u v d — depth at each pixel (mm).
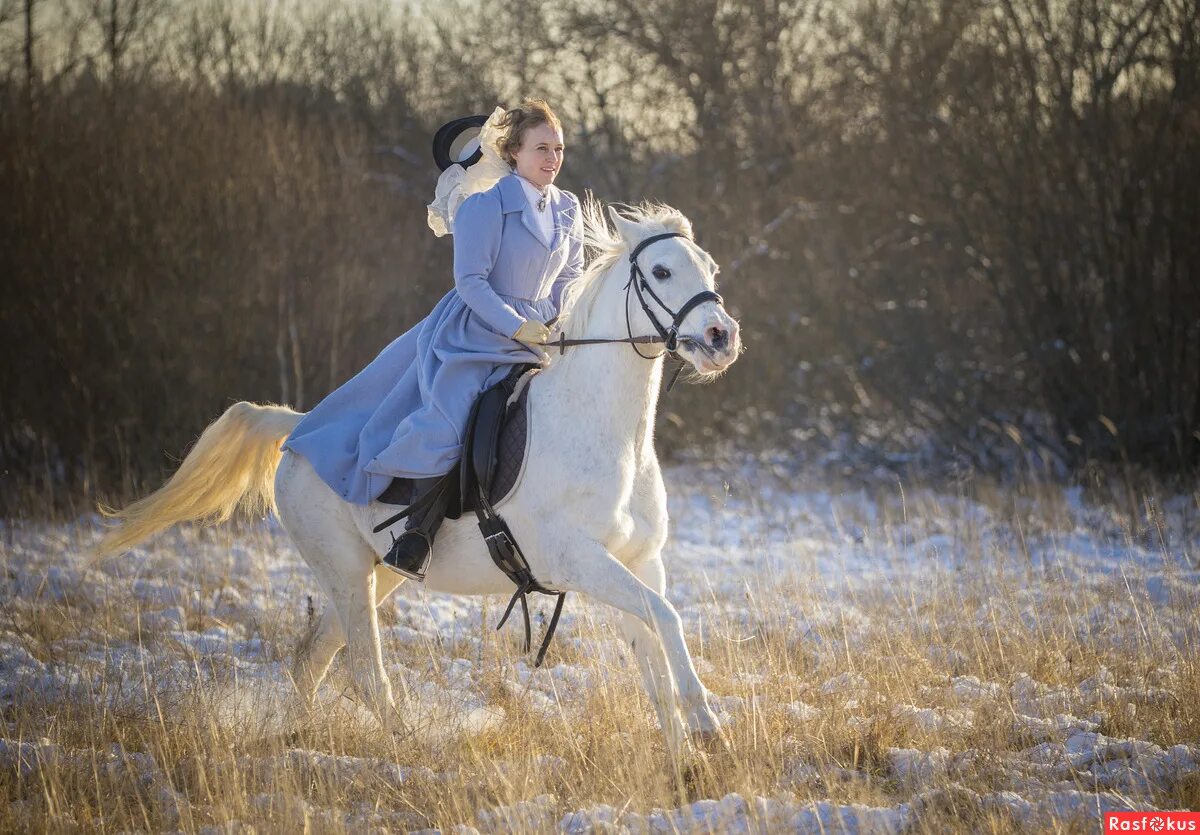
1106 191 15594
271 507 7039
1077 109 16344
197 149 16703
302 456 6363
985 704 5984
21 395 15508
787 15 21438
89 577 10078
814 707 6121
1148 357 15086
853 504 14312
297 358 16062
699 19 21812
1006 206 16281
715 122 21609
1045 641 7164
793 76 21406
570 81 23031
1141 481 13906
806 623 8125
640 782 4906
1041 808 4668
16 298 15633
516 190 5832
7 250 15641
